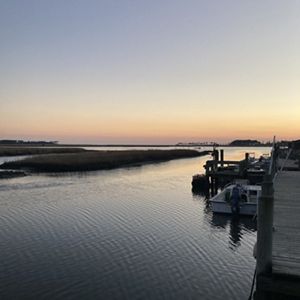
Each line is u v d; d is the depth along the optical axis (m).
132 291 13.41
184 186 41.03
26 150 105.38
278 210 10.66
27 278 14.51
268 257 5.95
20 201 30.81
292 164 27.11
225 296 13.09
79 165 60.12
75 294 13.16
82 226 22.38
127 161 76.50
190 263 16.20
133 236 20.19
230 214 25.33
